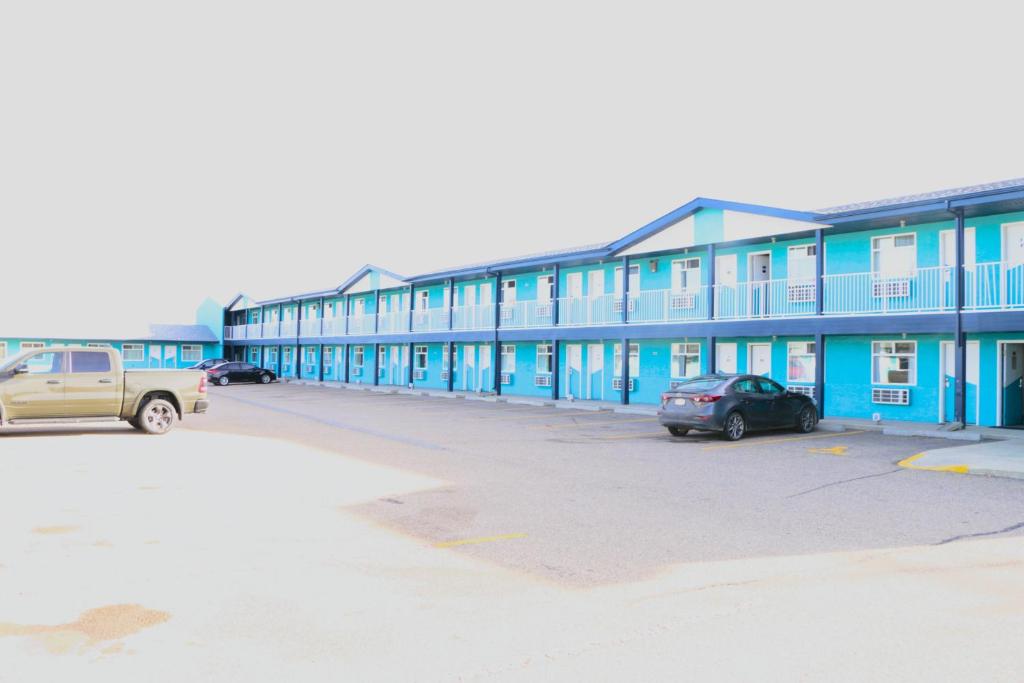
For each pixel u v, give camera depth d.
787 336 22.70
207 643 4.82
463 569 6.50
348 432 17.95
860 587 6.03
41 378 15.79
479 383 35.56
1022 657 4.62
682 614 5.40
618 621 5.25
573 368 30.23
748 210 22.22
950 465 11.95
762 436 17.12
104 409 16.38
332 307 48.78
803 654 4.68
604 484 10.70
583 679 4.31
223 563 6.60
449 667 4.48
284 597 5.72
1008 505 9.26
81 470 11.59
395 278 39.41
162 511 8.66
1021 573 6.41
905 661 4.57
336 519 8.37
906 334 19.97
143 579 6.12
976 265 17.95
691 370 25.42
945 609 5.51
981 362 18.56
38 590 5.82
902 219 19.22
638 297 27.55
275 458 13.23
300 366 49.66
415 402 29.56
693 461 13.05
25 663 4.49
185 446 14.83
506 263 31.25
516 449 14.70
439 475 11.46
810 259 22.38
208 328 59.78
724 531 7.90
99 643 4.81
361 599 5.69
